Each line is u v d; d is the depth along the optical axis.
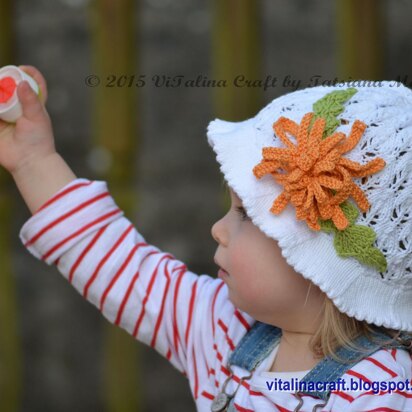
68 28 5.14
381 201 2.17
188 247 5.14
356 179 2.18
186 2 5.10
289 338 2.36
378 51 5.11
